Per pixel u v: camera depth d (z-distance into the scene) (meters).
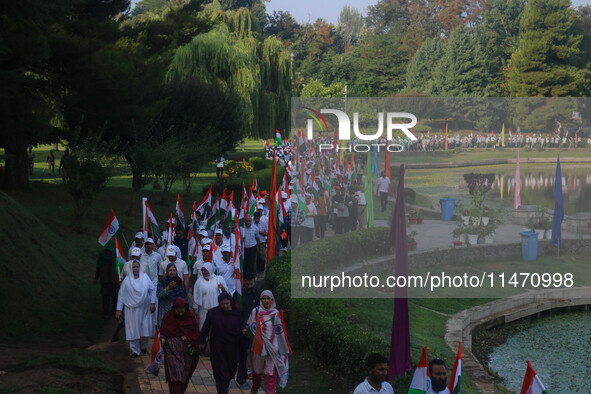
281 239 18.28
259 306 10.12
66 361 10.09
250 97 43.50
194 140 29.97
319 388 9.98
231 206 15.48
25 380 9.00
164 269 12.39
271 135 47.41
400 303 8.78
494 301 15.20
